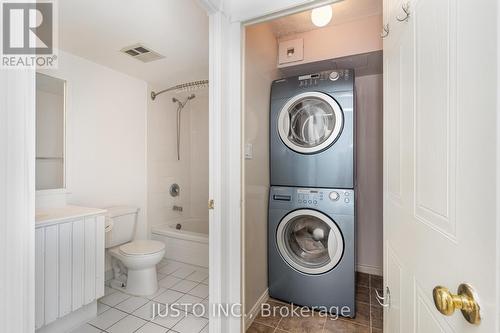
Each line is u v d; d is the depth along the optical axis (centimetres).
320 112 184
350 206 169
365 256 242
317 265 178
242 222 140
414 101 67
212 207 131
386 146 100
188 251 252
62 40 181
